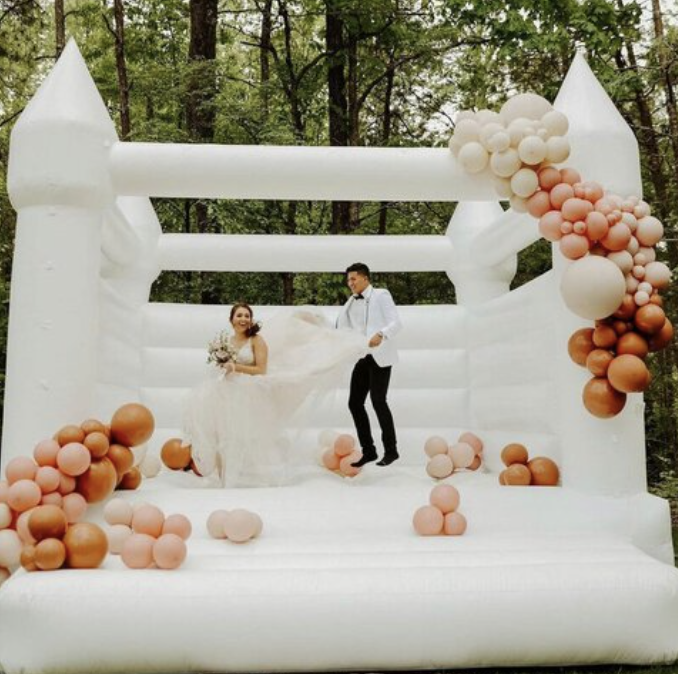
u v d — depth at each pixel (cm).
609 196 449
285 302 1284
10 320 460
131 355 649
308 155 490
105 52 1488
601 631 330
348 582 331
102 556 346
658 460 1188
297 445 557
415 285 1449
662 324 433
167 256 717
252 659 319
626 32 1168
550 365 524
